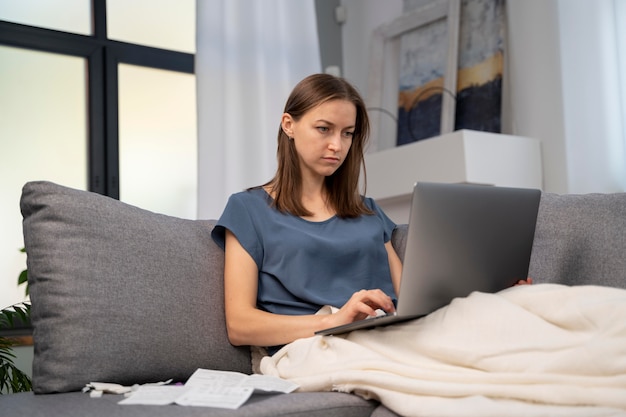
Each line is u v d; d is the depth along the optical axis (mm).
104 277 1583
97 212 1634
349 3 4656
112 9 3957
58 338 1526
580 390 1204
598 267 1751
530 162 3471
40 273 1568
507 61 3691
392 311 1593
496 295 1438
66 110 3783
